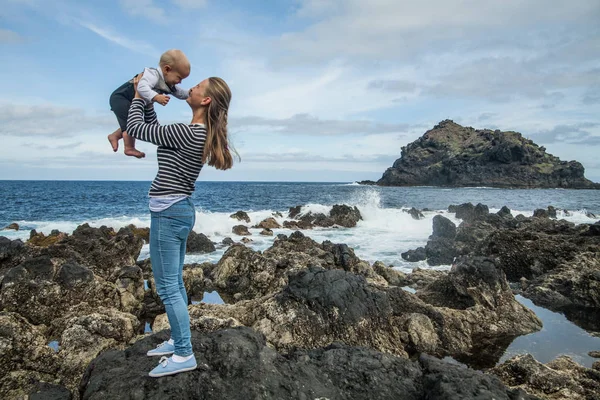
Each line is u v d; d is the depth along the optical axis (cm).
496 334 916
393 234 2502
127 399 324
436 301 1085
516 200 6372
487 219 2331
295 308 785
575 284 1188
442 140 14175
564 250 1484
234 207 4572
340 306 775
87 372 382
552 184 11150
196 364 354
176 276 348
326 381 372
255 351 382
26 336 621
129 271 1048
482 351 834
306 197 6328
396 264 1698
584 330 952
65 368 625
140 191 7769
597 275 1170
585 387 590
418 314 861
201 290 1276
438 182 12838
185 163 328
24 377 585
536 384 593
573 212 3897
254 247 2034
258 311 823
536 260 1495
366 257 1836
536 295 1205
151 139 318
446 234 2080
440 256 1730
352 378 379
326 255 1434
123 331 716
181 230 339
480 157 12025
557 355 813
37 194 6094
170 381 338
